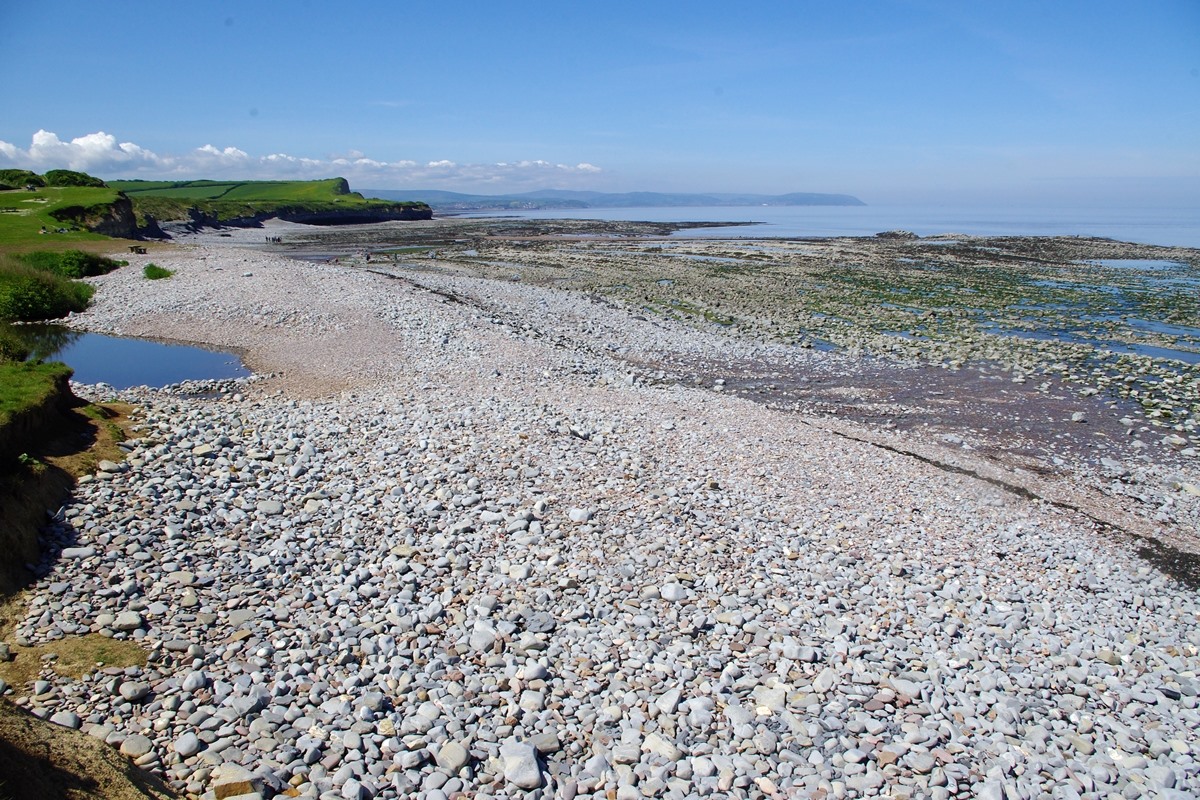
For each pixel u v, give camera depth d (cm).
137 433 1548
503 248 7631
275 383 2300
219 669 871
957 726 871
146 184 18612
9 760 563
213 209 11412
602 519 1330
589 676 917
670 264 6100
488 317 3331
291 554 1152
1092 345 3259
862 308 4103
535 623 1016
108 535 1123
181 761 721
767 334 3438
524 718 829
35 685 796
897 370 2848
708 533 1310
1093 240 8538
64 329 3050
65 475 1255
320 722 796
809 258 6638
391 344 2783
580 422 1858
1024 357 3025
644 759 776
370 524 1276
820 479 1628
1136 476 1866
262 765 717
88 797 579
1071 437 2138
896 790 756
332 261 6038
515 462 1549
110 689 811
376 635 966
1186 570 1398
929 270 5784
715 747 804
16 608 937
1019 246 7788
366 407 1950
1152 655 1077
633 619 1044
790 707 876
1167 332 3531
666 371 2828
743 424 1980
